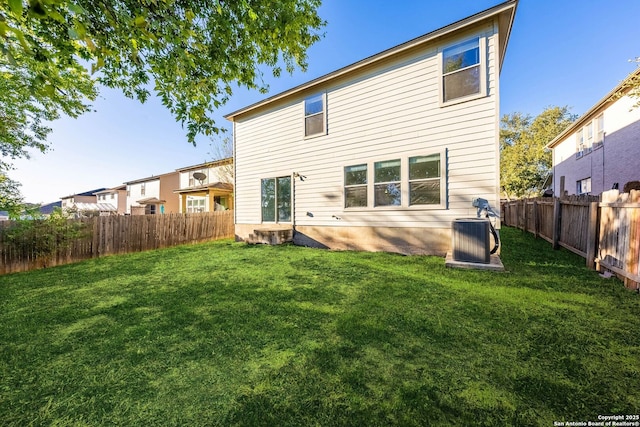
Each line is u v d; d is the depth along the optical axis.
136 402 1.51
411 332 2.25
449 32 5.42
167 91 2.83
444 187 5.63
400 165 6.23
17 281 4.39
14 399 1.54
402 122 6.19
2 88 4.25
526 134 22.86
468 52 5.39
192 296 3.35
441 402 1.44
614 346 1.95
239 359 1.91
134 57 2.21
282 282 3.91
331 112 7.34
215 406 1.46
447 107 5.61
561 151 15.84
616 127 10.15
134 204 23.55
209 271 4.73
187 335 2.29
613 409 1.38
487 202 5.17
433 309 2.72
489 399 1.46
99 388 1.63
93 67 2.07
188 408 1.45
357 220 6.90
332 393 1.53
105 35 2.12
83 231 6.51
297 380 1.66
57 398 1.55
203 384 1.65
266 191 8.91
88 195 32.19
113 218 7.20
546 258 4.94
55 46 2.11
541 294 3.05
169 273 4.67
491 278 3.73
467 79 5.41
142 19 1.86
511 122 24.77
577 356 1.84
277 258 5.76
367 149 6.71
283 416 1.38
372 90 6.61
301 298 3.19
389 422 1.32
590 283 3.43
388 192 6.44
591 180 12.14
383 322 2.46
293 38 3.38
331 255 5.96
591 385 1.56
